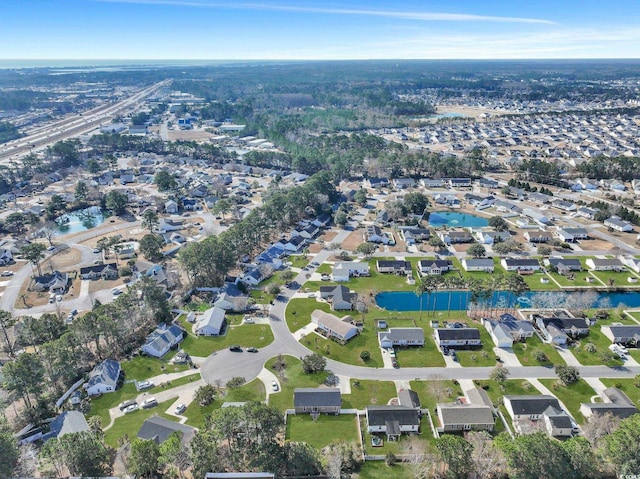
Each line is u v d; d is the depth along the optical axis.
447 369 104.44
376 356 109.19
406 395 92.88
